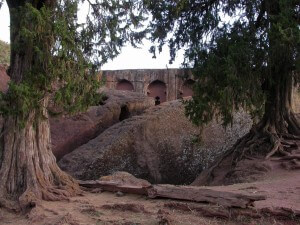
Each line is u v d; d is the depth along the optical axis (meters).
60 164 19.00
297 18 15.76
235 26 16.39
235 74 14.90
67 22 9.24
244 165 16.64
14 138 9.95
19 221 8.38
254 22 16.89
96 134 21.84
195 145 21.52
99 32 9.99
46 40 8.89
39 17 8.55
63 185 10.19
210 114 15.60
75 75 9.12
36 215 8.33
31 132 10.03
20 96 8.76
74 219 8.03
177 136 21.77
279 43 14.60
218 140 21.97
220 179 16.95
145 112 23.36
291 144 17.22
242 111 23.27
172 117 22.47
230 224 8.06
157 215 8.34
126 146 20.31
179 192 9.46
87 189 10.91
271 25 15.27
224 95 14.70
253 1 16.66
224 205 8.59
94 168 18.89
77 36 9.62
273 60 15.73
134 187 10.33
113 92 25.28
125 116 23.95
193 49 16.52
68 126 21.11
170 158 20.89
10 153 9.87
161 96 29.20
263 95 16.16
